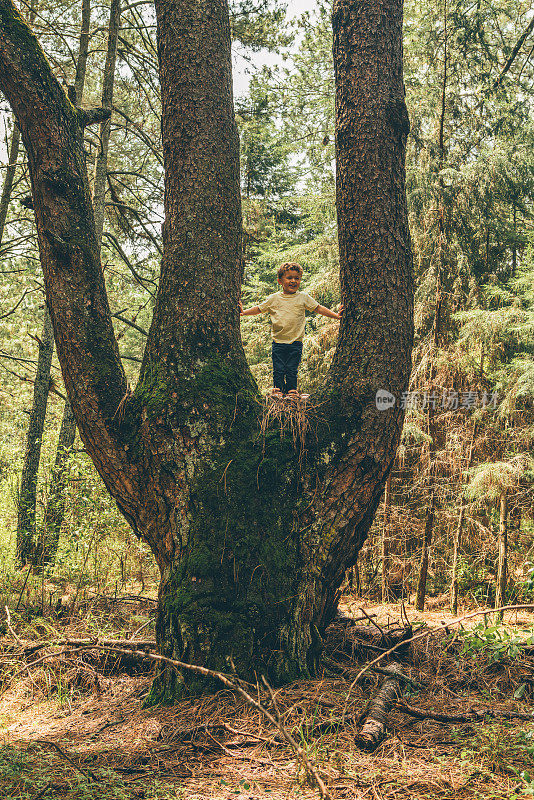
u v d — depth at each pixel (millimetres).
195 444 4344
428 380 9898
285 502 4340
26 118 4613
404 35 10969
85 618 6457
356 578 10492
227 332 4676
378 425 4453
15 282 13133
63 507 8227
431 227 9922
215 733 3402
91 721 4008
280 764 3043
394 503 10617
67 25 11531
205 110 4785
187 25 4820
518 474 8359
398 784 2822
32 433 11344
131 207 12281
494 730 3322
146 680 4633
